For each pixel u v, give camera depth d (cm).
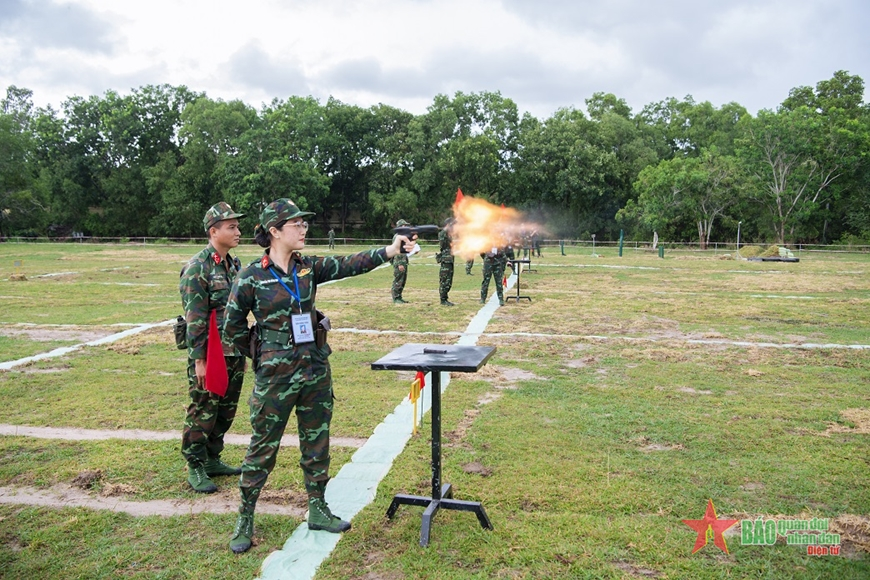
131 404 679
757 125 4384
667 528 402
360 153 5544
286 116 5147
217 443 488
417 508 432
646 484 465
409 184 5266
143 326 1159
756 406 660
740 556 371
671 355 898
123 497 459
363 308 1388
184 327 469
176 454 536
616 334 1083
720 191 4381
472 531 398
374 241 5162
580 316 1277
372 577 353
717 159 4441
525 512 424
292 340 386
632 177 5194
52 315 1295
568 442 553
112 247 4328
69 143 5512
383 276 2189
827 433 579
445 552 376
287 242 389
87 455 534
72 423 619
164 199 5103
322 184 5019
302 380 386
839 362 862
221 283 454
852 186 4603
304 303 392
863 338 1048
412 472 486
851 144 4309
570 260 3122
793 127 4281
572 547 378
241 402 688
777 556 371
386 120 5497
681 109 6338
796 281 2039
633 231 5228
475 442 551
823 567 359
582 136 5384
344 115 5419
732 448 539
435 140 5078
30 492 468
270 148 4794
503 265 1459
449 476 479
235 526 403
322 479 402
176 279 2042
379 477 484
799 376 788
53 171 5550
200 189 5303
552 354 918
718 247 4656
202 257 451
